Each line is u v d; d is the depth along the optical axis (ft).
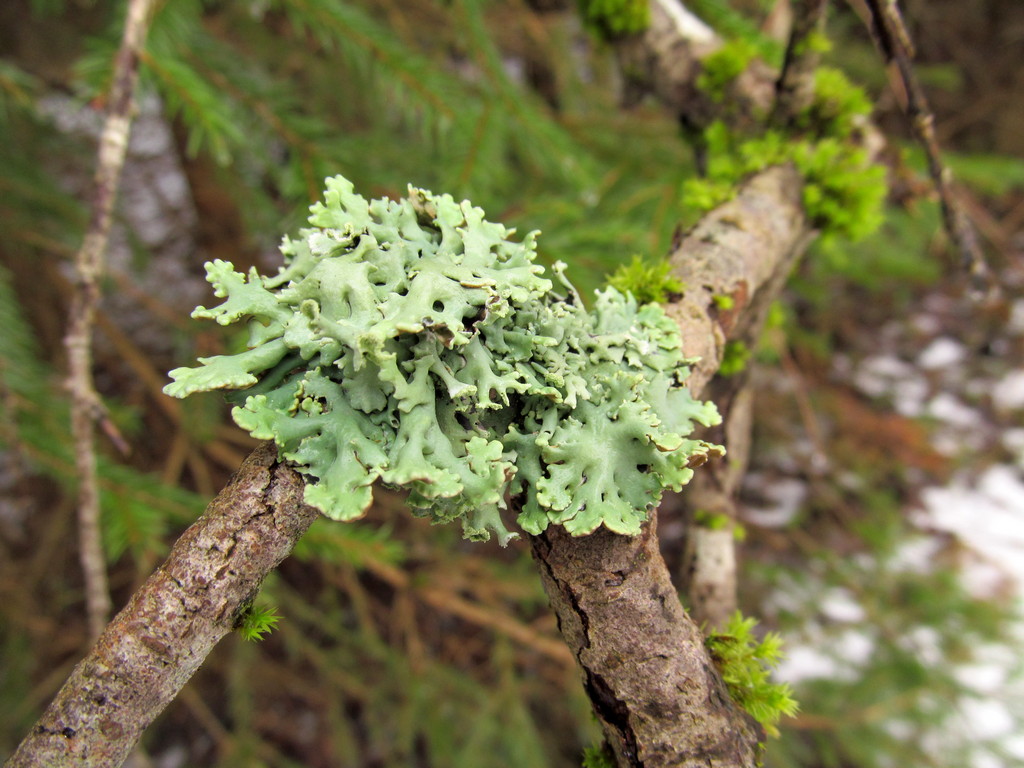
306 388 0.42
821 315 2.06
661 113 1.41
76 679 0.38
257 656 1.38
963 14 2.35
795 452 1.72
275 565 0.40
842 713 1.35
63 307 1.37
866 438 1.80
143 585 0.39
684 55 0.81
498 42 1.63
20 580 1.26
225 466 1.47
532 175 1.33
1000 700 1.37
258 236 1.33
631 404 0.44
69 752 0.37
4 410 0.79
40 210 1.15
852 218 0.66
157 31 0.74
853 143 0.71
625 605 0.44
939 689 1.37
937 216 1.21
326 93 1.38
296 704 1.50
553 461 0.43
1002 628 1.46
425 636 1.53
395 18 1.35
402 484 0.39
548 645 1.25
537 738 1.29
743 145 0.72
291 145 0.91
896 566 1.60
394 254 0.43
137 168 1.82
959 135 2.42
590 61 1.52
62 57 1.38
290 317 0.43
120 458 1.28
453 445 0.42
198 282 1.59
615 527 0.41
